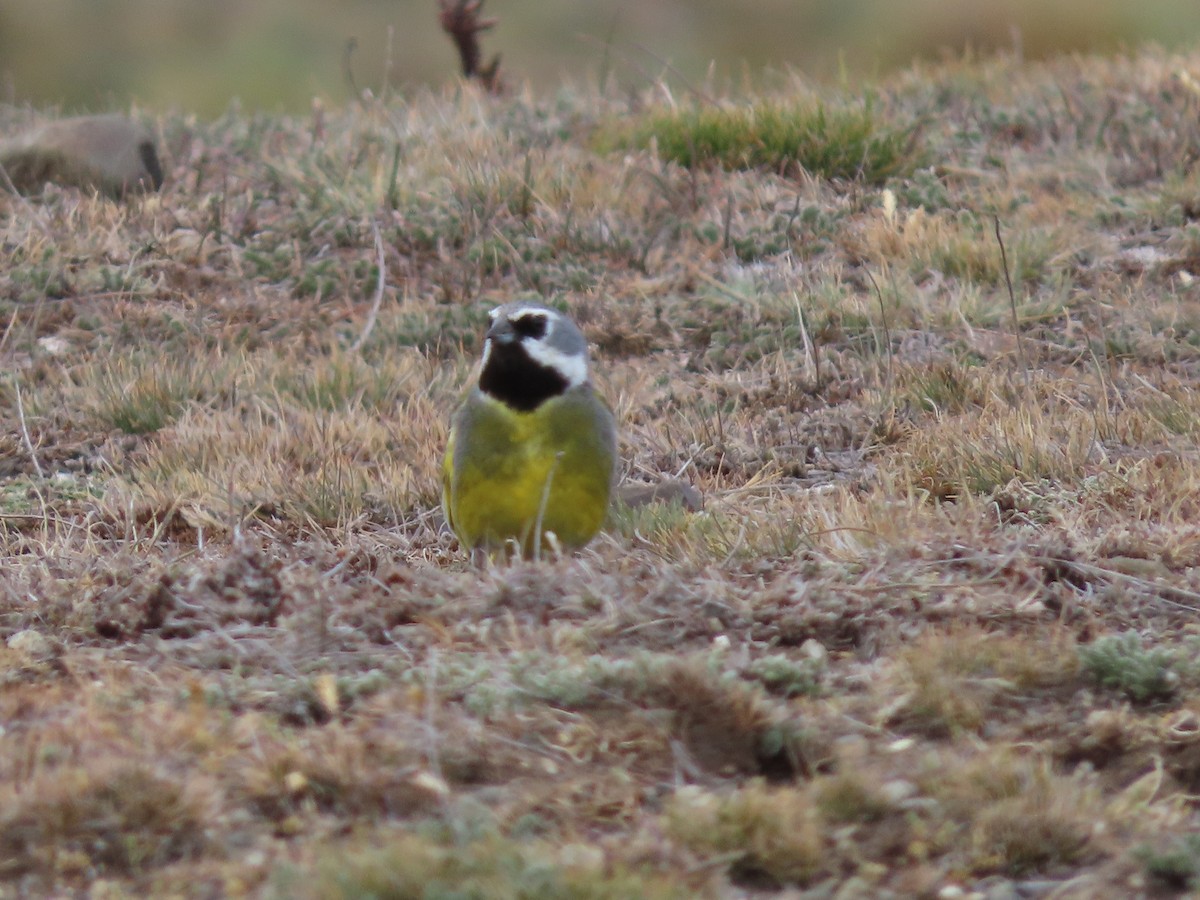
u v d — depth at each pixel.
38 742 6.91
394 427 13.13
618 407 13.57
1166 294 15.05
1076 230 16.19
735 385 13.93
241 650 8.18
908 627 8.22
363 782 6.62
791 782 7.04
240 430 13.05
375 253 16.52
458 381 14.23
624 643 8.19
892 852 6.41
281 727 7.37
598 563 9.22
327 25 33.34
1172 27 31.19
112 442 13.17
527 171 17.30
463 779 6.85
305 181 17.53
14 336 14.98
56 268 15.66
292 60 32.16
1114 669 7.65
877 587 8.55
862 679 7.71
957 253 15.73
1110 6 31.62
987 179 17.66
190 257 16.19
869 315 14.78
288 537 11.10
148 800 6.36
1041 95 19.66
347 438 12.98
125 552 10.16
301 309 15.65
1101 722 7.23
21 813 6.34
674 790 6.83
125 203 16.95
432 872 5.77
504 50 32.06
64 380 14.26
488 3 33.53
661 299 15.66
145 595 8.98
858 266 16.25
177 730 6.93
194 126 19.42
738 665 7.73
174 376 13.87
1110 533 9.35
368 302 15.96
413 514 11.77
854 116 18.11
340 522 11.49
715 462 12.52
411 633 8.34
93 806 6.36
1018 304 14.85
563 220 16.83
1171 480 10.39
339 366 14.16
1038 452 11.13
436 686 7.47
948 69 21.39
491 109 20.19
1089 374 13.38
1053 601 8.59
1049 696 7.61
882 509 9.75
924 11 32.34
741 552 9.47
